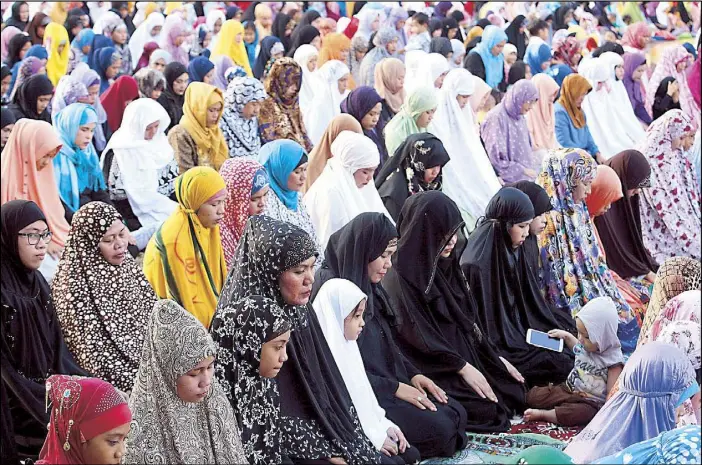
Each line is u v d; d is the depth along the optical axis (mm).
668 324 4023
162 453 3430
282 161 5930
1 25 13281
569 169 6051
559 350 5191
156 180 7445
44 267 6434
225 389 3770
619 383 3785
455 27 13680
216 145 7695
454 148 8273
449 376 4871
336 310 4277
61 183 7137
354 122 7250
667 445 3145
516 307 5469
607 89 10547
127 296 4711
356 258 4590
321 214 6203
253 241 4070
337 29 13852
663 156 7238
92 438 3312
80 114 7207
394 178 6527
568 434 4730
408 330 4895
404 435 4430
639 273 6703
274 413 3850
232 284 4145
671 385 3631
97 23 12219
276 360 3770
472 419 4812
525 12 16703
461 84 8242
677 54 11188
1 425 4270
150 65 10453
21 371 4434
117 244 4680
